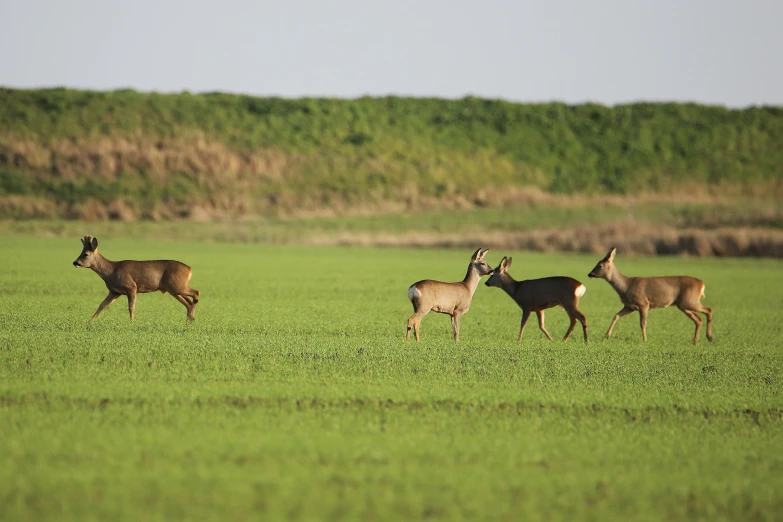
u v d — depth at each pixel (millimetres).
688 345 71000
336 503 28922
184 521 27031
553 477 32500
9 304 82688
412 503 29188
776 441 38906
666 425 41000
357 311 88750
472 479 31797
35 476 30422
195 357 54344
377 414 40688
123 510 27703
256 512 27891
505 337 73250
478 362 56438
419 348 61781
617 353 63812
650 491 31438
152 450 33594
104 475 30703
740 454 36500
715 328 84188
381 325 77375
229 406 41062
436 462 33594
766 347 70750
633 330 82062
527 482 31781
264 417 39219
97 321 71812
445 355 58781
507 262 71625
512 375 52281
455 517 28203
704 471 34000
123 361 51938
